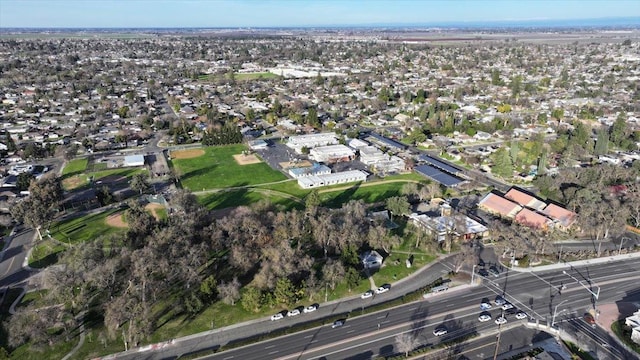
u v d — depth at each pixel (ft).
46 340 347.36
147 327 355.36
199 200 652.48
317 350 355.77
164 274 411.54
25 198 589.32
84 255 410.52
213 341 363.56
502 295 430.20
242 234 454.40
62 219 588.50
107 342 360.07
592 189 605.31
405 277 460.55
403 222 583.99
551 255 499.10
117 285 404.57
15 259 491.72
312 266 458.50
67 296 381.19
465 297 427.33
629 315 399.03
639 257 497.87
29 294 425.69
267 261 428.56
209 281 408.05
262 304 399.24
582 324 388.16
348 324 387.96
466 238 537.65
